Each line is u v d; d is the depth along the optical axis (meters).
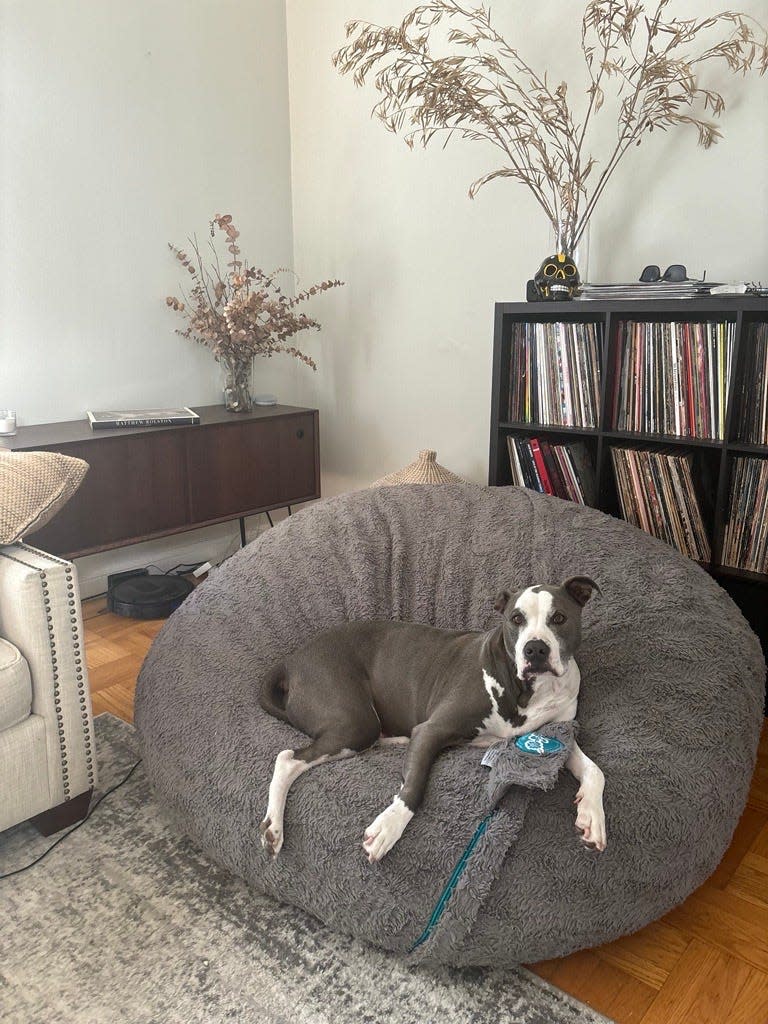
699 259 2.59
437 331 3.32
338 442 3.82
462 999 1.38
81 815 1.85
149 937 1.51
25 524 1.86
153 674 1.91
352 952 1.48
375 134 3.35
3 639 1.77
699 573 2.00
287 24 3.58
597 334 2.54
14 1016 1.34
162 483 2.99
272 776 1.55
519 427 2.67
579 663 1.82
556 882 1.36
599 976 1.44
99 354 3.18
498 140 2.98
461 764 1.51
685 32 2.38
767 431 2.25
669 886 1.45
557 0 2.75
